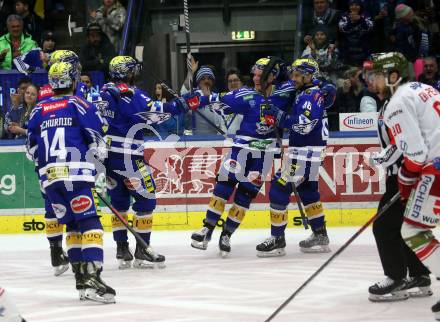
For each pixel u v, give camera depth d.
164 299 15.59
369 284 16.50
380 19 29.11
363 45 28.80
